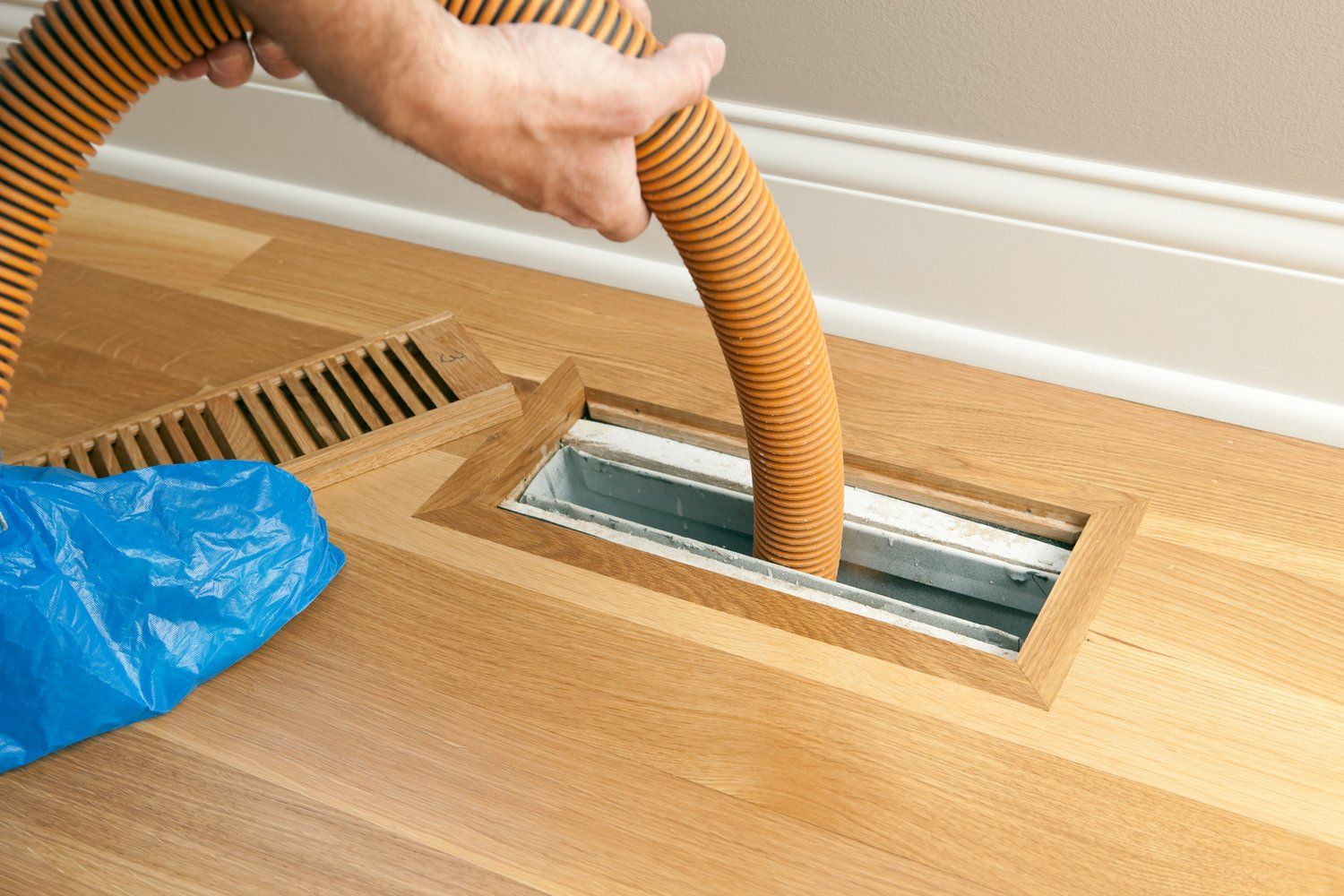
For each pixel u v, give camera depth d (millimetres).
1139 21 993
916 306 1266
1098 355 1206
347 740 897
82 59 667
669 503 1218
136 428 1170
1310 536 1033
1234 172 1048
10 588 832
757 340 858
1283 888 773
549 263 1418
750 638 955
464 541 1056
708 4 1162
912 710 894
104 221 1562
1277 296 1080
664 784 855
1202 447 1134
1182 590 983
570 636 965
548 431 1183
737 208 772
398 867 813
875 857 804
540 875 804
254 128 1513
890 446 1139
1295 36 945
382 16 521
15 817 854
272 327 1354
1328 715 880
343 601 1006
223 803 858
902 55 1108
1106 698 896
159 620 905
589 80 602
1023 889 782
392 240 1508
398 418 1163
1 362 745
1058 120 1088
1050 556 1069
